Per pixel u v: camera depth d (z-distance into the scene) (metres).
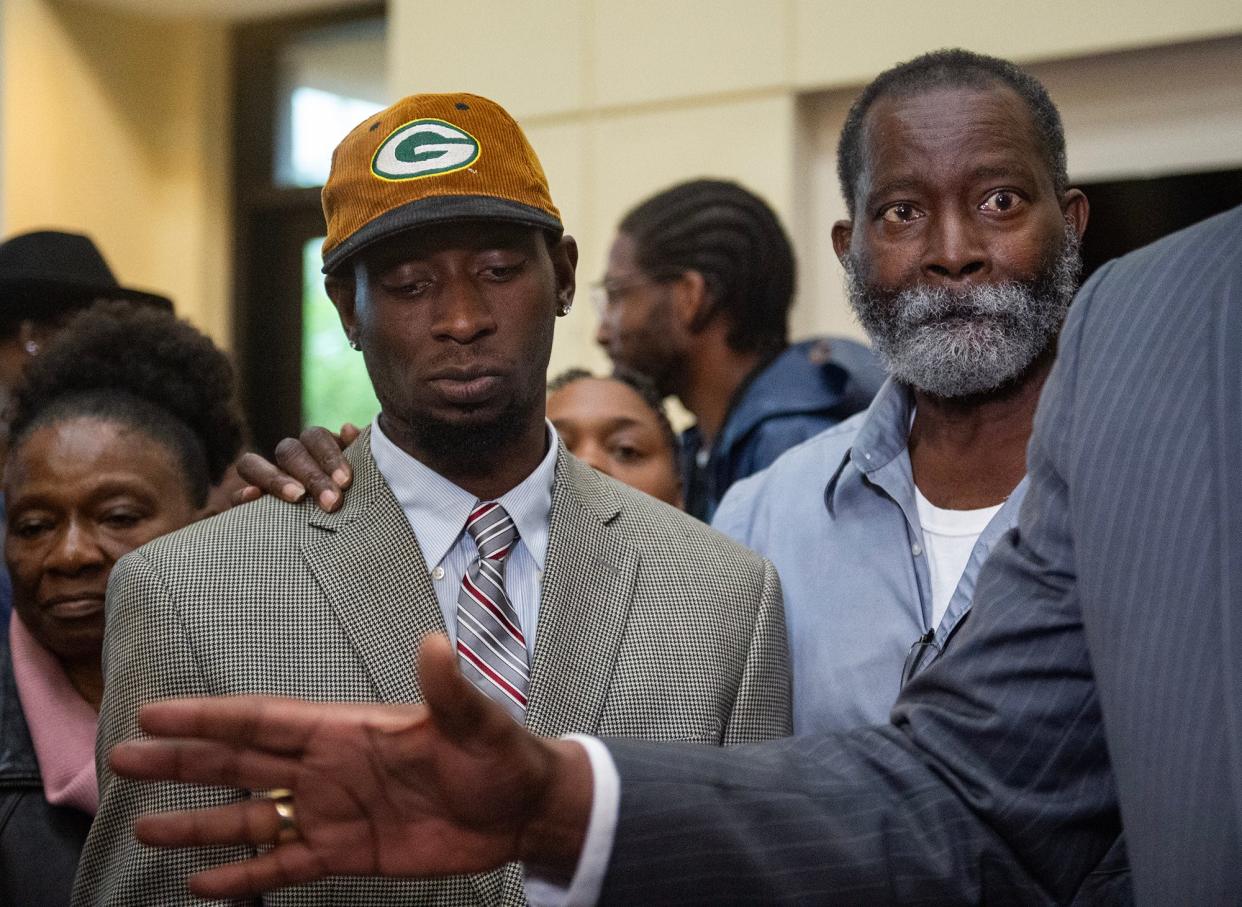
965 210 1.57
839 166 1.76
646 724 1.45
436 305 1.42
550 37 4.19
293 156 5.28
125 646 1.39
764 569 1.62
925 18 3.71
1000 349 1.55
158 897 1.31
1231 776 0.81
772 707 1.54
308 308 5.31
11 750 1.66
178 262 5.31
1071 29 3.54
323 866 0.89
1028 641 1.01
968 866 0.99
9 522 1.73
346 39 5.16
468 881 1.35
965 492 1.65
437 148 1.43
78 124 5.08
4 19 4.89
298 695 1.37
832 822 0.98
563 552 1.51
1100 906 1.00
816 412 2.34
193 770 0.88
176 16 5.27
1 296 2.38
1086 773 1.00
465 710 0.84
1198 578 0.86
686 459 2.78
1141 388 0.93
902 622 1.63
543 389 1.52
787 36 3.88
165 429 1.79
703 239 2.67
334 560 1.45
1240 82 3.46
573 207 4.14
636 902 0.93
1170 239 0.98
